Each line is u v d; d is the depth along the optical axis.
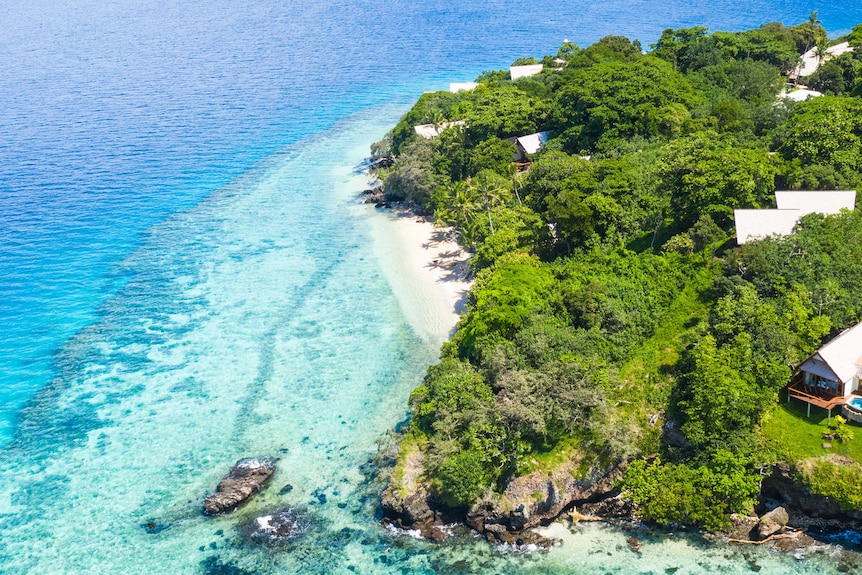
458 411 68.06
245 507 66.75
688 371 66.88
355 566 60.09
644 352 72.06
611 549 59.75
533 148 127.06
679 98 123.25
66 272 115.12
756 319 66.62
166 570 60.78
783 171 90.56
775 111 113.44
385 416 77.31
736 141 103.31
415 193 126.00
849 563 56.00
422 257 110.69
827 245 75.50
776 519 58.75
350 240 119.62
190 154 169.38
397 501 63.41
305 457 72.31
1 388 86.44
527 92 146.50
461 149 127.06
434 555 60.75
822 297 68.94
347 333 92.75
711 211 83.56
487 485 63.12
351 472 70.06
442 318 93.62
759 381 62.53
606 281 81.00
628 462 62.78
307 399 80.94
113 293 107.94
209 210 137.25
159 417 79.69
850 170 91.06
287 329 94.75
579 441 64.00
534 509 61.84
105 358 91.50
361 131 180.12
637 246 89.12
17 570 61.53
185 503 67.69
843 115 100.50
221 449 74.25
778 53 147.00
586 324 75.81
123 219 134.88
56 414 81.19
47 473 72.50
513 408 64.00
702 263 79.44
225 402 81.44
